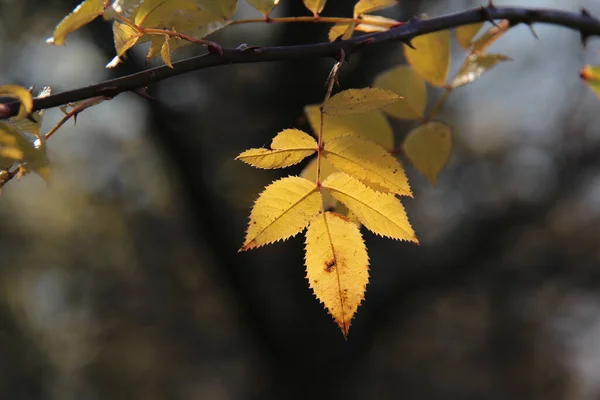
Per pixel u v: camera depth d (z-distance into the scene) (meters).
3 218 9.23
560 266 8.45
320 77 5.91
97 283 9.98
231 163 6.68
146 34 0.88
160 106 6.12
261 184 6.77
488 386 10.73
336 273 0.79
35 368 9.13
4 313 8.91
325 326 7.36
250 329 7.54
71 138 8.88
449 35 1.18
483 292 9.43
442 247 8.02
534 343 10.72
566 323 10.56
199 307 9.77
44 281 10.00
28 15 5.12
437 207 8.60
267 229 0.79
